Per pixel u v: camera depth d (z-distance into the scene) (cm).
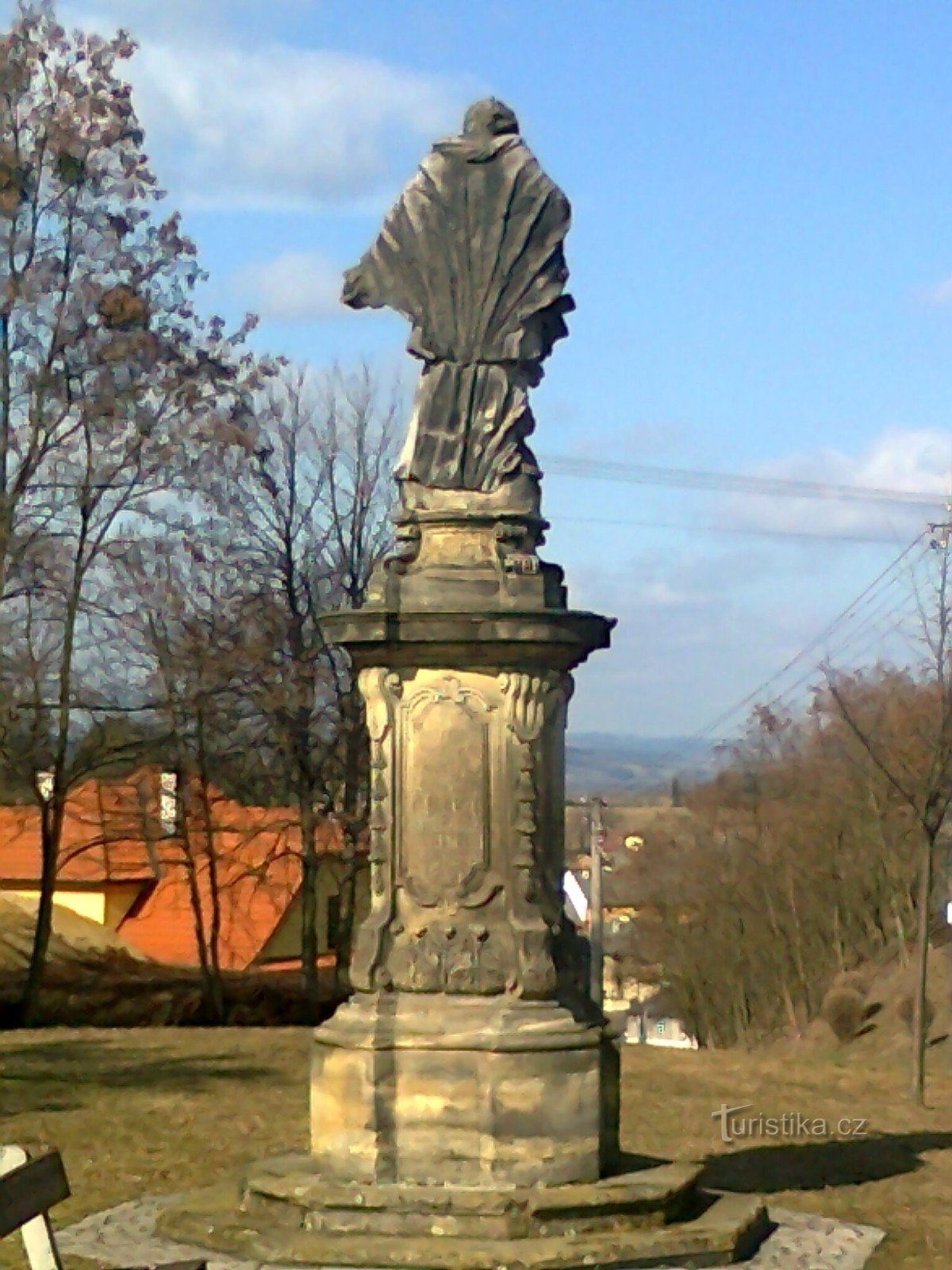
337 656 3253
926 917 1669
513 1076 931
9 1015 2841
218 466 2712
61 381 2531
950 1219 1032
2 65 2469
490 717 973
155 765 3119
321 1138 955
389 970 966
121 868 3881
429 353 1010
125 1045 2067
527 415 1010
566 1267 853
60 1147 1255
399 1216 898
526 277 1010
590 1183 931
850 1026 2739
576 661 984
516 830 966
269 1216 926
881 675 3253
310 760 3259
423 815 971
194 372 2648
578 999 980
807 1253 924
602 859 3409
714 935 4128
